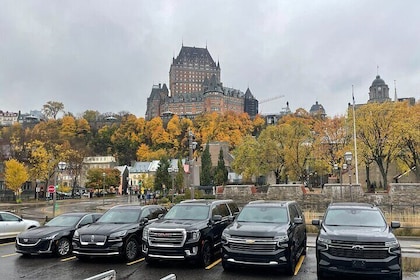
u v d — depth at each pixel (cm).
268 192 3462
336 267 1037
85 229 1397
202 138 11912
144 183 9438
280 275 1172
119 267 1292
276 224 1238
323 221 1232
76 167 8625
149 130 14012
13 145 7556
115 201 6625
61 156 7675
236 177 9156
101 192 9600
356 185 3228
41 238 1457
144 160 12769
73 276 1172
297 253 1295
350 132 4975
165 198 4947
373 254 1024
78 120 14362
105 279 696
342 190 3259
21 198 7012
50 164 7106
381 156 4681
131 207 1584
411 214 2759
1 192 7144
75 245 1368
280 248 1133
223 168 7600
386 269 1011
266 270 1241
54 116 14512
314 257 1474
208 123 12650
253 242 1137
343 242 1046
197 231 1275
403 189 3088
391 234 1085
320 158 5512
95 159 13100
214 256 1452
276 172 6084
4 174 6912
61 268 1284
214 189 5378
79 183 10938
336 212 1267
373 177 6438
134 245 1416
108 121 16088
